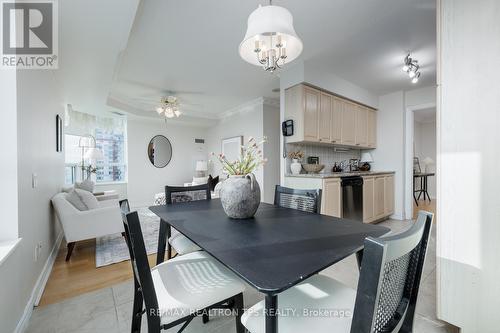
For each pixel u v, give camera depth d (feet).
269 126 16.37
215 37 8.42
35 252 6.07
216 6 6.75
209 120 20.75
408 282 2.69
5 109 4.76
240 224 4.25
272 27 3.92
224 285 3.52
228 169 5.13
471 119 4.31
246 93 14.87
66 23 6.30
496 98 4.04
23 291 5.05
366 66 10.81
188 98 15.90
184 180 21.90
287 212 5.31
